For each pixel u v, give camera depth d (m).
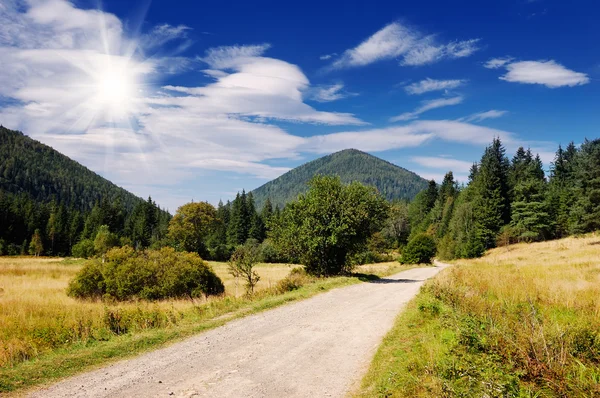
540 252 42.22
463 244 70.56
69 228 103.62
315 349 9.09
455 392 5.57
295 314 13.24
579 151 85.50
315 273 28.05
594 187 49.66
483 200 72.12
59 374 7.42
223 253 84.88
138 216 111.62
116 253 24.86
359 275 28.83
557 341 7.20
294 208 28.52
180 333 10.52
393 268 42.69
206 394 6.49
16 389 6.65
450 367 6.41
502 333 7.79
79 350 9.09
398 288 20.73
